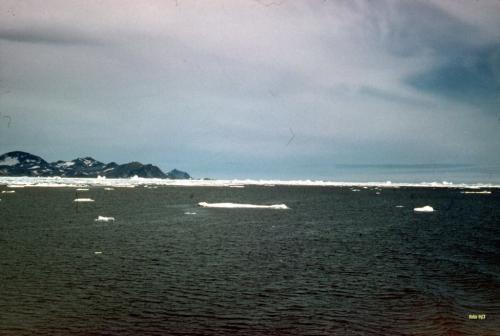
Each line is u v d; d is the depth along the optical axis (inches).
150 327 746.8
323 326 759.7
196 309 837.2
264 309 842.8
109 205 3390.7
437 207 3860.7
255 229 2059.5
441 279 1082.7
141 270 1140.5
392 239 1791.3
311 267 1210.0
